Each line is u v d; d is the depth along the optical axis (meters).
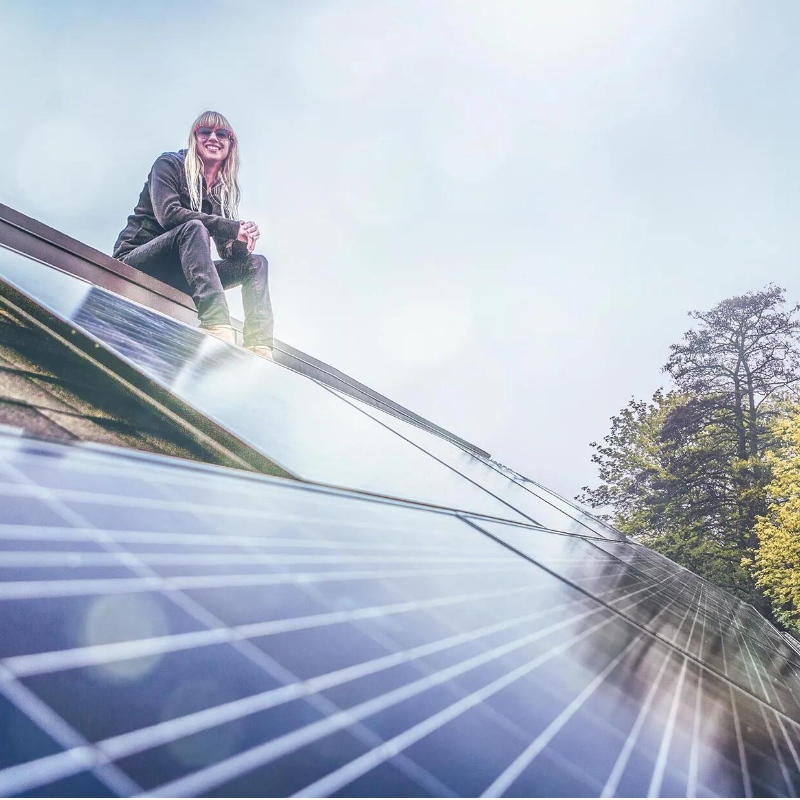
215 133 5.17
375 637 0.95
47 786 0.39
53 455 1.09
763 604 29.14
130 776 0.44
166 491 1.19
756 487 32.00
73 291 2.57
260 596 0.90
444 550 1.95
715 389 40.09
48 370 1.82
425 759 0.66
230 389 2.38
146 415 1.82
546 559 2.96
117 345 1.91
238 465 1.79
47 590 0.64
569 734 0.94
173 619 0.71
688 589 8.29
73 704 0.49
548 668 1.25
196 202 5.05
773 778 1.28
